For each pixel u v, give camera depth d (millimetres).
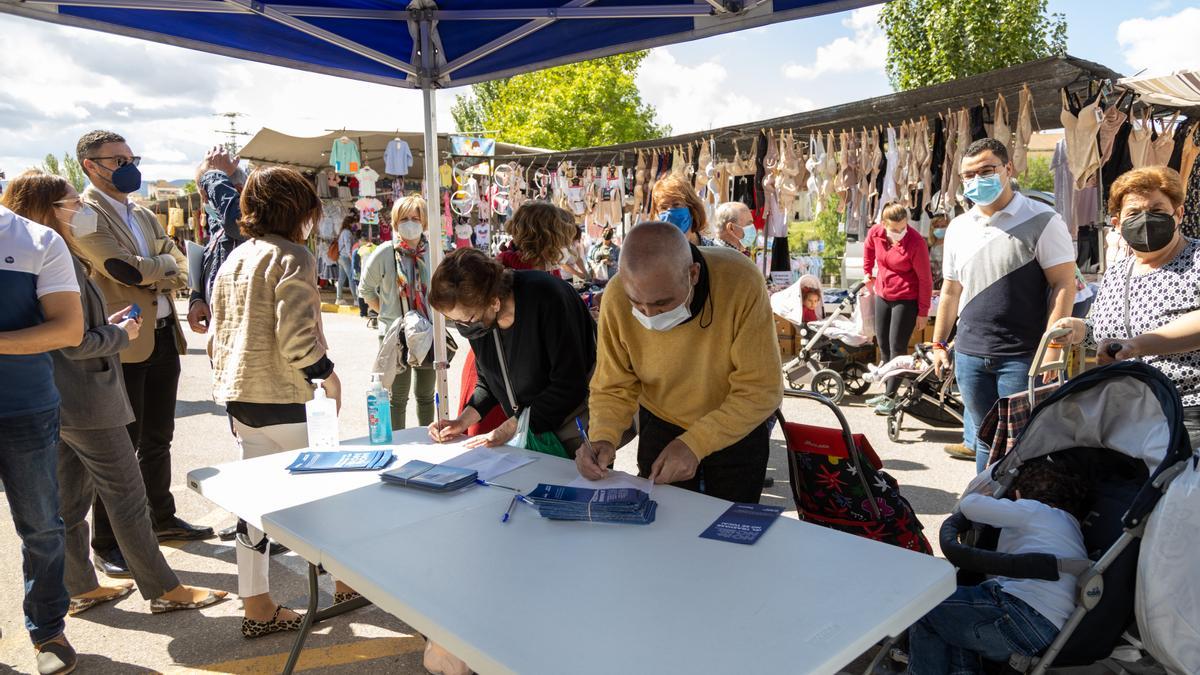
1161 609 1860
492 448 2719
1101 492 2273
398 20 3727
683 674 1256
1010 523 2156
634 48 3402
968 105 6348
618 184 10414
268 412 2891
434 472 2365
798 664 1275
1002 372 3326
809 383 7293
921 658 2135
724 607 1483
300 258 2840
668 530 1895
